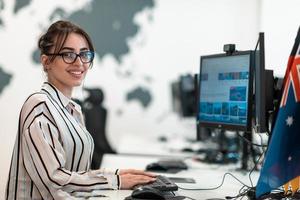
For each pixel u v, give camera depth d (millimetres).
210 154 3047
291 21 4570
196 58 5203
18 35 5012
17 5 5000
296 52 1240
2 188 3930
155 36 5215
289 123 1244
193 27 5215
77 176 1574
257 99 1810
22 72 5027
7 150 4938
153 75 5234
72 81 1688
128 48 5203
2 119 4996
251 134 2273
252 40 5141
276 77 1841
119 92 5219
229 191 1823
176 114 5137
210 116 2230
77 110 1776
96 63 5168
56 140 1555
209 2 5191
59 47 1646
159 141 4402
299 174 1270
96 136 3764
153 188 1617
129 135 5164
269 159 1250
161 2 5203
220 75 2143
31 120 1546
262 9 4863
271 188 1265
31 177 1568
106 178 1665
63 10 5090
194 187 1914
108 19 5160
